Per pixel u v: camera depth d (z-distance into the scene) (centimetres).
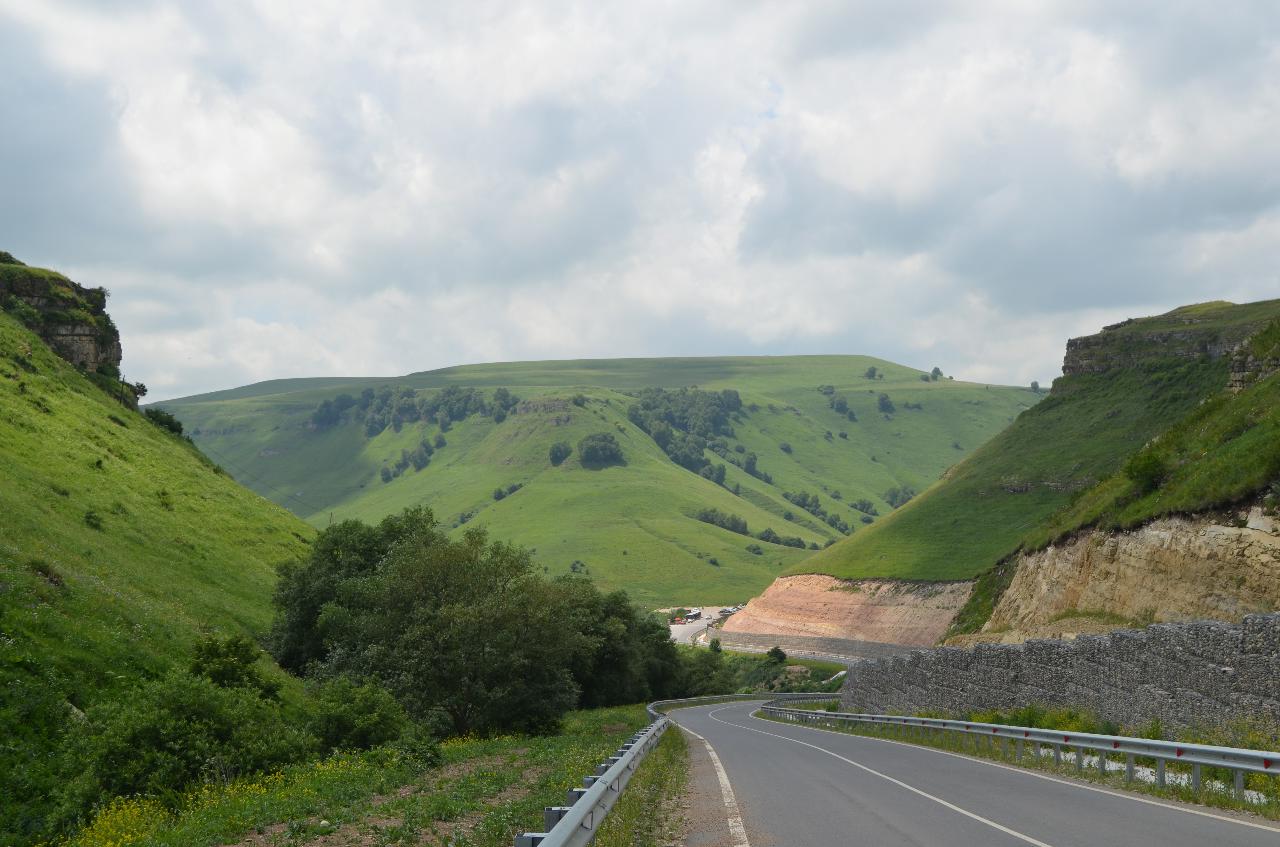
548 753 2911
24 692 2367
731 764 2395
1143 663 2355
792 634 14200
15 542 3531
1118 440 12669
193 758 2255
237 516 6481
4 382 6116
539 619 4516
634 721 5888
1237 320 13188
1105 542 4462
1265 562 3234
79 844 1714
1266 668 1877
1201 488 3753
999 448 14650
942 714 3938
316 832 1518
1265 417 3816
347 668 4388
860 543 14975
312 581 5075
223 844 1518
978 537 12725
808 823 1372
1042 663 2994
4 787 1995
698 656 11738
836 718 4444
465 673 4253
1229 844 1105
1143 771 1911
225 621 4666
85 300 8256
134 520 5266
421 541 4941
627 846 1199
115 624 3241
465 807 1681
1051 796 1570
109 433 6519
